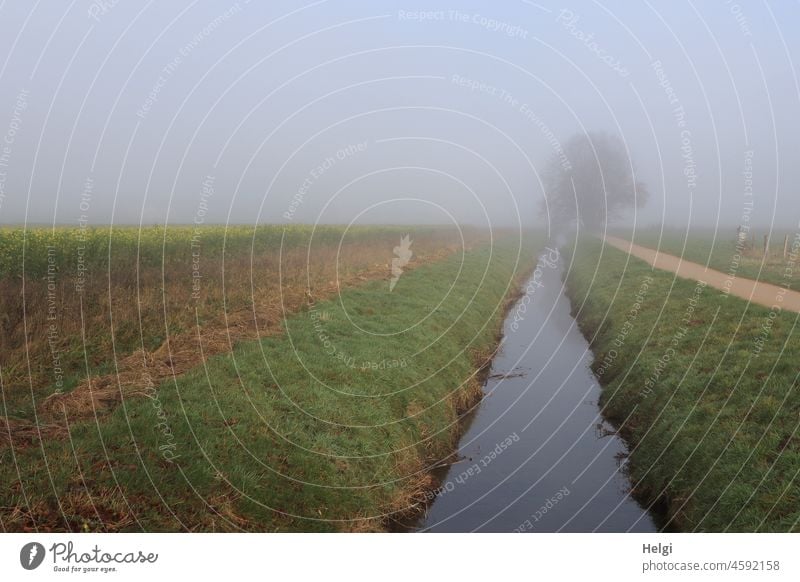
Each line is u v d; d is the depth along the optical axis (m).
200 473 7.31
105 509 6.54
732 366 10.94
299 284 16.11
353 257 22.72
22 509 6.26
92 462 7.02
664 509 9.09
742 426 8.88
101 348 9.96
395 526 8.83
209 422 8.30
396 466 9.78
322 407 9.78
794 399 8.93
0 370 8.48
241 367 10.07
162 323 11.30
